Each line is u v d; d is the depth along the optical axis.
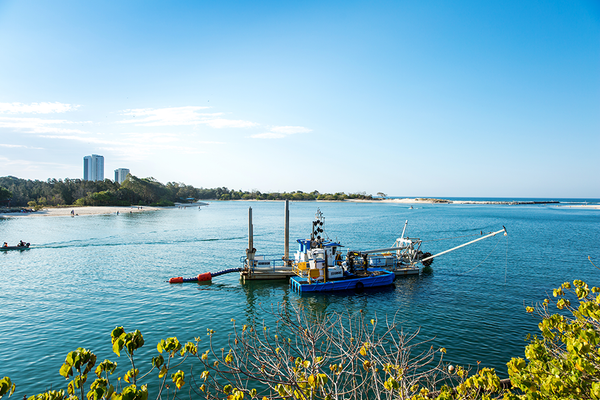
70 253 52.84
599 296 8.48
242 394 7.88
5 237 68.50
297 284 33.16
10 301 29.05
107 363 6.18
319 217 38.09
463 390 7.38
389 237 71.88
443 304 28.66
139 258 49.34
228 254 52.97
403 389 8.46
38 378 17.03
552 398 6.43
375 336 21.33
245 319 25.41
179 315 26.00
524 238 68.50
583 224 100.81
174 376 7.09
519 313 26.19
